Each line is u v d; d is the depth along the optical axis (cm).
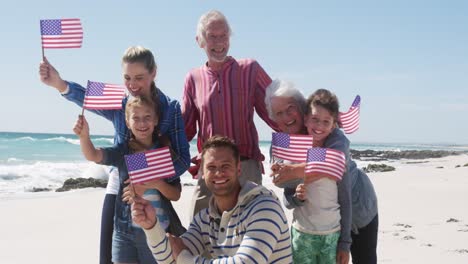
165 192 448
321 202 451
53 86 492
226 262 350
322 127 459
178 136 480
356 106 514
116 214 456
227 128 546
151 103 453
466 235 941
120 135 477
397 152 5809
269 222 356
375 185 1889
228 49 541
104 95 463
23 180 2127
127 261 455
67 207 1385
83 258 855
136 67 459
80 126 446
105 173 2381
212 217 388
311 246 458
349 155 477
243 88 550
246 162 550
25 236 1012
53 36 482
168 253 373
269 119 559
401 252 820
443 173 2530
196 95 562
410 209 1248
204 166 376
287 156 454
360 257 520
